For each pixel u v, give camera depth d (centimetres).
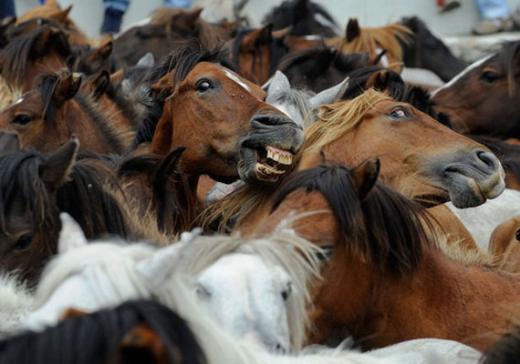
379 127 1208
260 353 740
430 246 1043
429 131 1205
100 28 2678
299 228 965
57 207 1038
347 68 1903
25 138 1359
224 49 1341
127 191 1223
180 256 745
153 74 1396
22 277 1008
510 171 1538
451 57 2508
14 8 2370
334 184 987
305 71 1869
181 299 724
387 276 1012
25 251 1013
